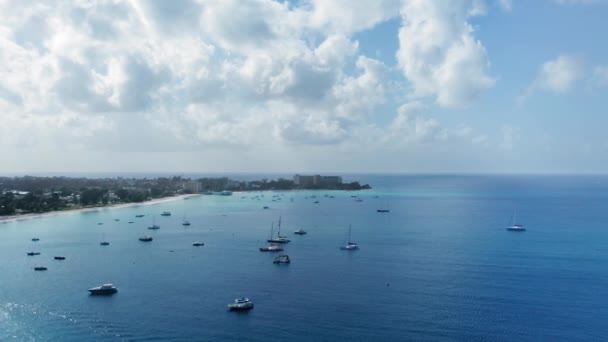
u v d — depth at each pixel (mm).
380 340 124250
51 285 176000
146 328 132375
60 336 126875
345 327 133000
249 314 143250
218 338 125812
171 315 142500
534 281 181125
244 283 178750
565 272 196250
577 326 133750
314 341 123812
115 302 154750
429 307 149625
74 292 166500
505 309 147625
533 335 127750
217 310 146875
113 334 128250
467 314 143000
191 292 166250
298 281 181750
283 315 142375
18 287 173250
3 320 138375
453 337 126188
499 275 190875
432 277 187750
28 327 133125
